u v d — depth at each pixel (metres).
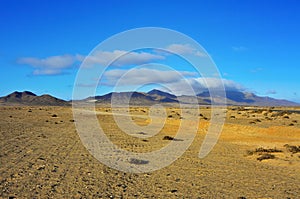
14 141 23.73
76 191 11.12
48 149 20.59
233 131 35.66
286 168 16.91
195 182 13.19
